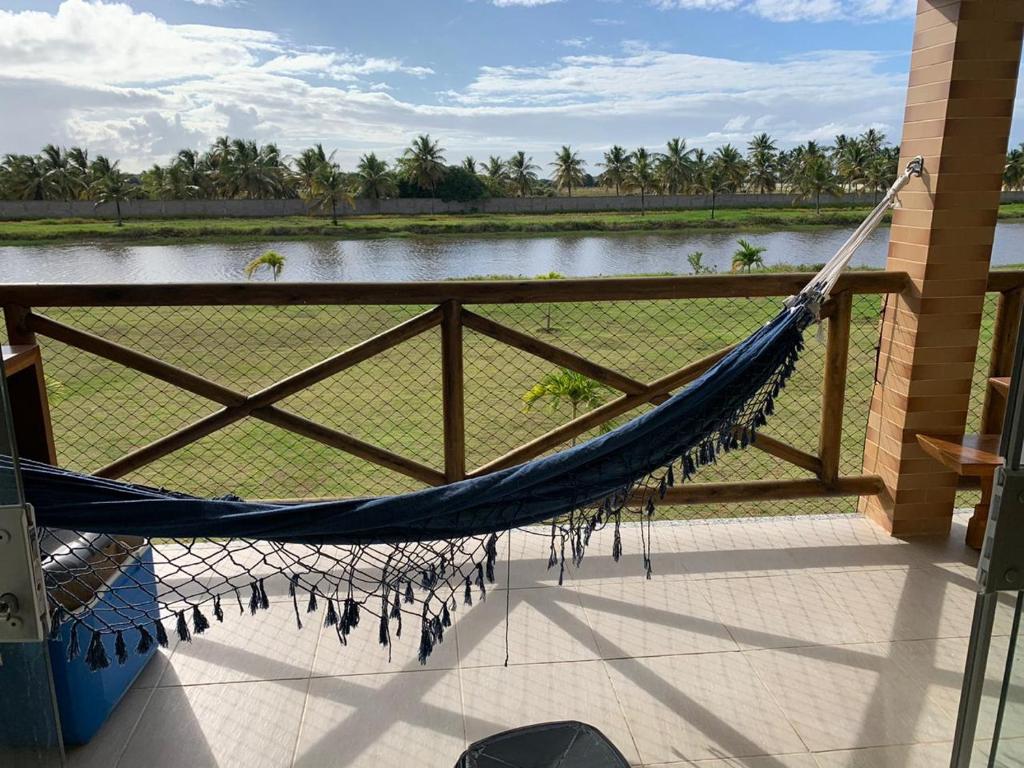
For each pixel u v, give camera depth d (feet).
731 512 13.00
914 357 8.17
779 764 5.23
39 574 2.95
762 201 151.94
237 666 6.29
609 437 4.54
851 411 18.19
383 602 4.79
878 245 28.37
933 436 8.21
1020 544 2.96
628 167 181.68
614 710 5.77
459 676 6.18
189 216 107.96
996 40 7.43
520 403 21.45
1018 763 3.32
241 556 8.21
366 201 138.21
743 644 6.60
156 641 6.35
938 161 7.72
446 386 8.34
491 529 4.53
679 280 8.09
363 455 8.43
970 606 7.22
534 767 4.47
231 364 19.51
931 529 8.69
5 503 2.80
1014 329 8.73
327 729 5.56
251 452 16.94
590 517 4.88
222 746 5.38
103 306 7.65
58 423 17.71
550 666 6.30
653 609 7.15
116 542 5.57
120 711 5.73
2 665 3.08
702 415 4.79
